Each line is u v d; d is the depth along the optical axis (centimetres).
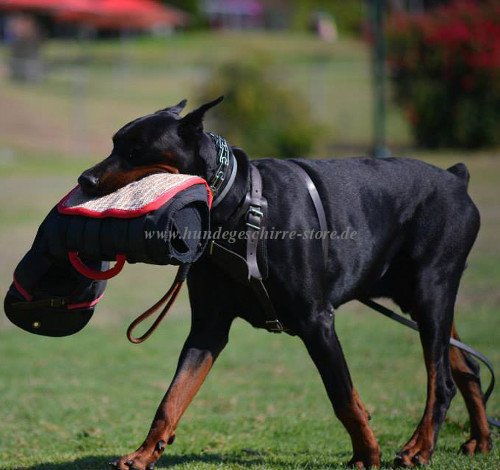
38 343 1239
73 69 4922
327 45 6450
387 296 706
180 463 668
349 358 1116
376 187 666
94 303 610
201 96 3041
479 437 699
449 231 686
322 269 618
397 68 3159
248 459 690
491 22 3055
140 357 1159
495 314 1298
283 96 3033
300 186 623
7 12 6272
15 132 3269
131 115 3672
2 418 881
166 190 542
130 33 6962
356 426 613
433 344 671
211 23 7619
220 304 619
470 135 3097
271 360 1135
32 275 578
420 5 5866
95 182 561
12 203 2247
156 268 1742
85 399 955
